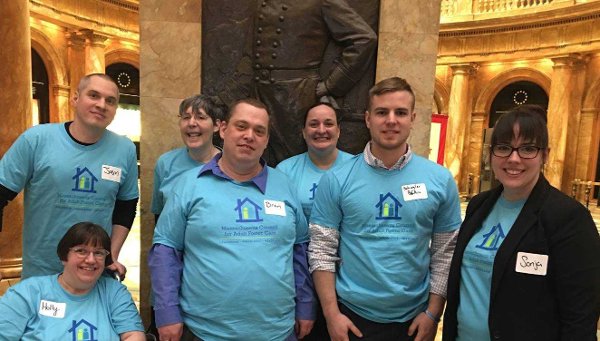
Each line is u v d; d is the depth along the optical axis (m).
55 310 2.01
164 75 2.79
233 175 1.93
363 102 2.79
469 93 14.91
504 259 1.56
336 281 2.03
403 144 1.95
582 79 12.65
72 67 11.42
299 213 2.03
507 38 13.81
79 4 10.84
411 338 1.96
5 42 3.90
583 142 12.79
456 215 2.00
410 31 2.76
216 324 1.78
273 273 1.81
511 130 1.56
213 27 2.76
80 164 2.18
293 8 2.65
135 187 2.46
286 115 2.71
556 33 12.77
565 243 1.48
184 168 2.47
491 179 13.51
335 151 2.57
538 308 1.52
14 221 4.10
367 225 1.93
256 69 2.72
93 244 2.00
